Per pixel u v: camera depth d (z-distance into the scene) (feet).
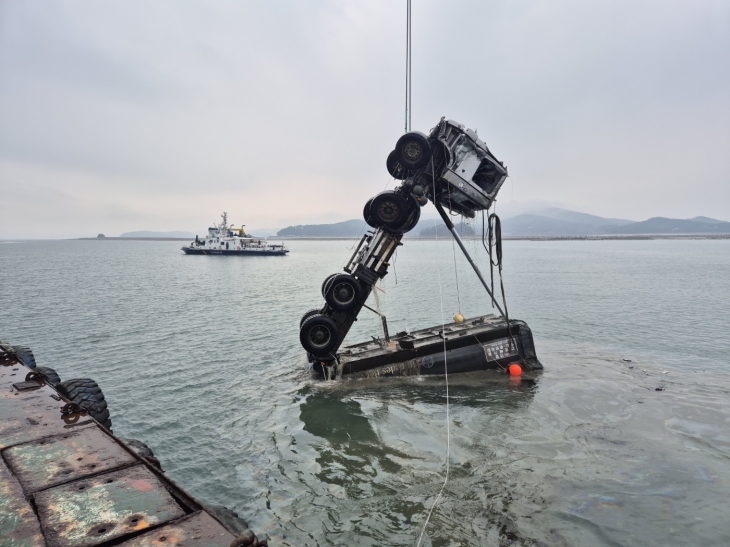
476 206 59.11
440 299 132.26
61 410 19.99
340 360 55.47
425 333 62.75
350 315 56.70
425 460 34.09
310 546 24.82
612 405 44.65
